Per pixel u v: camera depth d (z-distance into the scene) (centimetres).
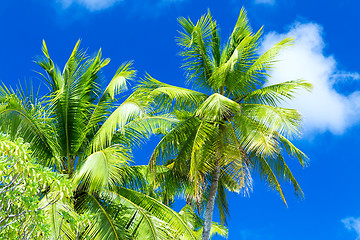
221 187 1537
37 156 1176
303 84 1276
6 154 534
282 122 1201
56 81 1402
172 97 1328
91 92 1386
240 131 1266
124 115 1166
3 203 511
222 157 1252
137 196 1288
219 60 1544
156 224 1179
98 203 1185
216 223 1755
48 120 1217
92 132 1351
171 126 1397
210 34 1509
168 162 1461
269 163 1488
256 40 1398
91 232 1107
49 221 938
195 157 1227
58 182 570
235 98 1442
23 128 1122
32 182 535
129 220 1188
